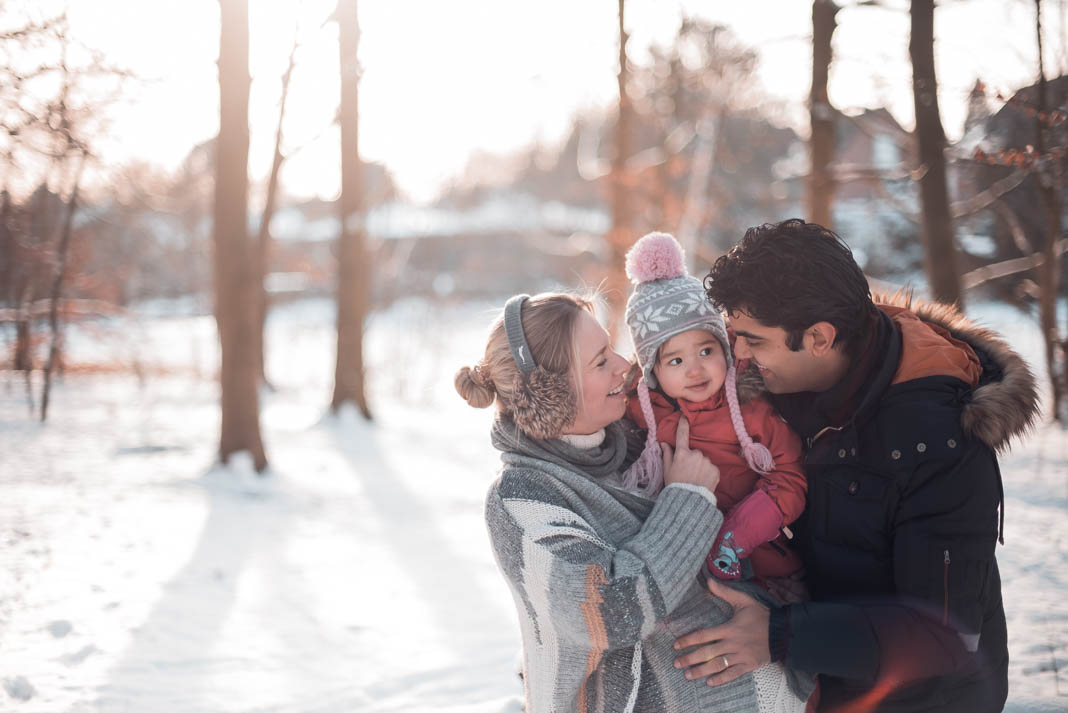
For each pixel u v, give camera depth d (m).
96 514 6.30
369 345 24.22
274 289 29.25
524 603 1.77
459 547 5.90
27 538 5.53
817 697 1.88
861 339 1.74
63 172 9.75
